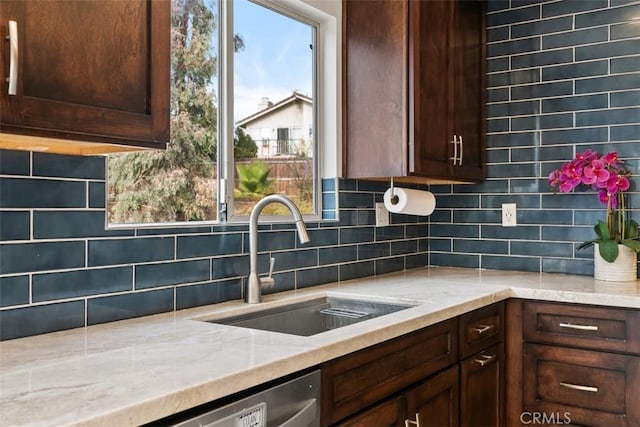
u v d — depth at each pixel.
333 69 2.28
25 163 1.25
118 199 1.51
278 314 1.74
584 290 2.03
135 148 1.22
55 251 1.30
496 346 2.06
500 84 2.68
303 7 2.14
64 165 1.32
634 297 1.89
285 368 1.08
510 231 2.66
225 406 0.96
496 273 2.55
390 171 2.18
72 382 0.91
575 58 2.49
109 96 1.08
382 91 2.20
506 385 2.14
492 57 2.70
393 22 2.18
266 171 2.02
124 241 1.45
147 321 1.43
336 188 2.25
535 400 2.09
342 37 2.30
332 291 1.99
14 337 1.22
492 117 2.70
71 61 1.01
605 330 1.95
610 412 1.94
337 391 1.24
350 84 2.29
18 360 1.05
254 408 1.02
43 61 0.97
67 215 1.33
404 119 2.14
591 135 2.45
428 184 2.85
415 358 1.54
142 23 1.14
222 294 1.73
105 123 1.07
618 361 1.92
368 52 2.24
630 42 2.36
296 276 2.03
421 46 2.18
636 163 2.34
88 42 1.04
